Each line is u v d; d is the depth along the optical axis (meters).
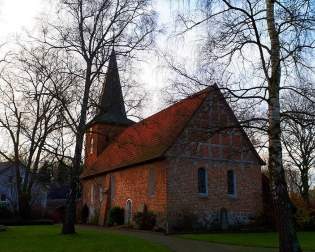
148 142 34.28
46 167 32.50
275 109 12.96
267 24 13.06
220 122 13.57
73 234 23.41
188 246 19.28
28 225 36.84
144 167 32.25
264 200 32.56
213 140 31.31
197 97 13.35
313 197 39.56
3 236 22.42
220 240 21.86
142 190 32.16
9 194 54.62
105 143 45.47
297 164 36.28
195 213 29.28
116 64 24.67
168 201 28.47
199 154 30.41
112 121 44.62
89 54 24.08
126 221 34.12
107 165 39.38
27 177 40.25
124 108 25.38
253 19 12.69
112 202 37.34
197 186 29.86
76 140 24.11
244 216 31.23
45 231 26.34
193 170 29.97
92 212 41.56
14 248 17.08
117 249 17.03
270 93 13.02
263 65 13.05
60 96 24.47
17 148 37.94
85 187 44.38
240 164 32.12
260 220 30.97
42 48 24.62
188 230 28.28
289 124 14.42
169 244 20.05
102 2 23.83
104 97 25.52
